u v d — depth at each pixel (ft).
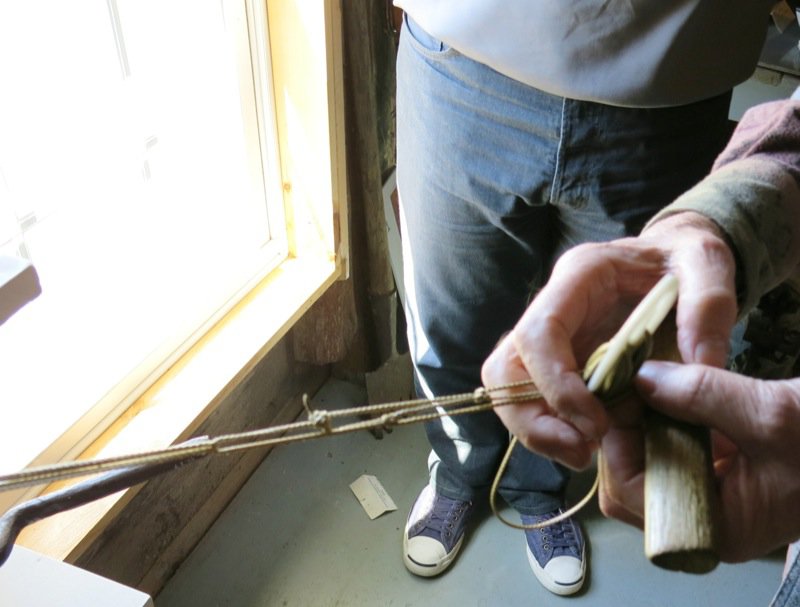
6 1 2.56
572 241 3.42
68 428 3.15
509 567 4.54
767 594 4.38
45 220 2.97
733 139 2.34
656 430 1.43
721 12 2.66
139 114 3.27
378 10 4.16
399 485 4.97
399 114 3.55
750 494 1.39
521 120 2.91
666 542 1.28
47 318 3.12
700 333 1.57
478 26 2.79
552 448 1.55
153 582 4.25
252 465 4.96
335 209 4.15
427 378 4.11
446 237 3.47
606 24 2.60
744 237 1.88
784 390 1.35
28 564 2.16
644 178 2.98
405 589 4.42
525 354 1.57
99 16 2.92
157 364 3.61
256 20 3.56
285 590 4.37
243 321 3.99
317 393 5.47
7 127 2.71
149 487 3.97
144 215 3.49
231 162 3.94
